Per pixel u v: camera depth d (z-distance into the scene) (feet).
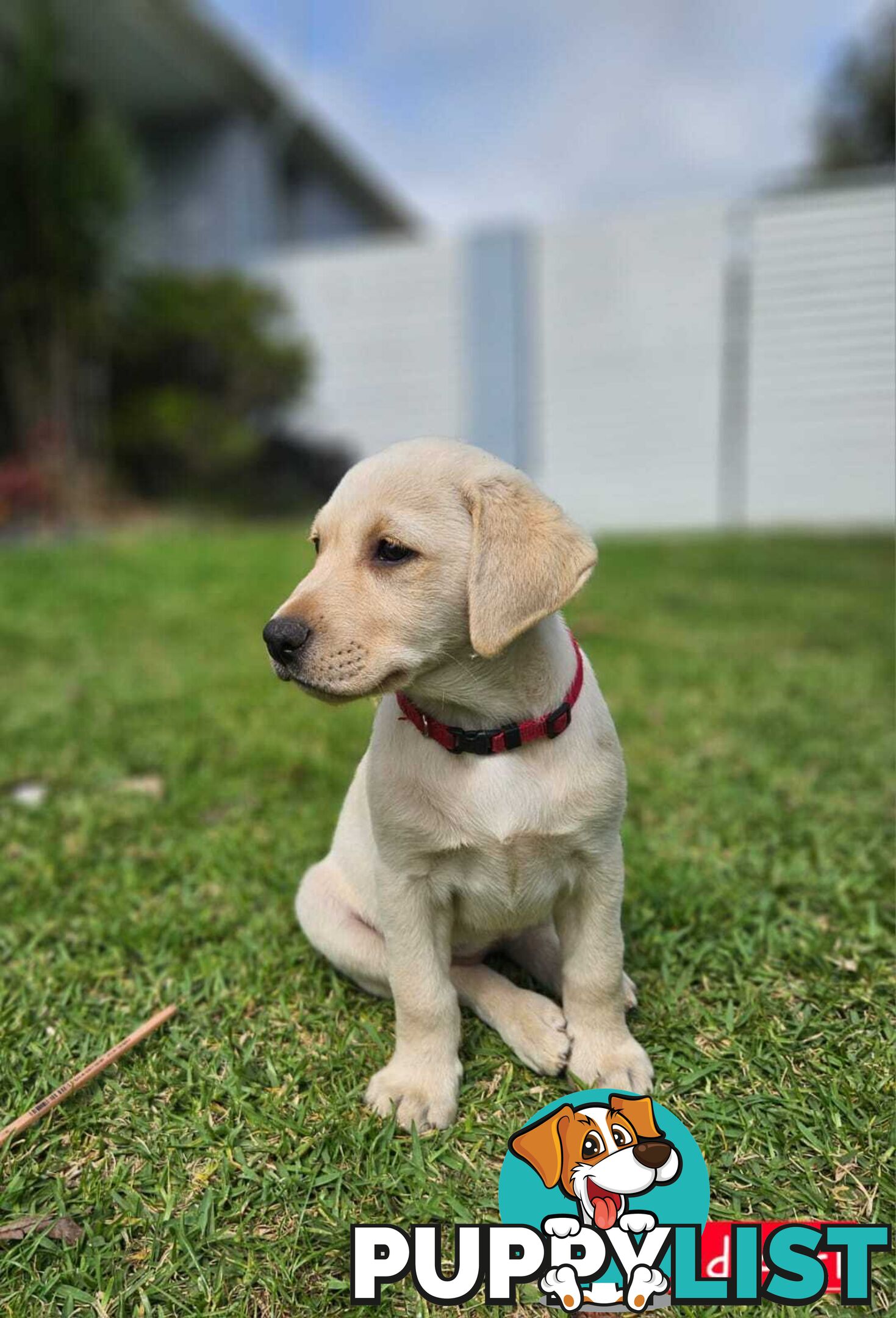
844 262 10.59
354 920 2.07
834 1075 1.86
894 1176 1.67
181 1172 1.73
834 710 3.93
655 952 2.23
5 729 3.77
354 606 1.75
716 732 3.68
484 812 1.78
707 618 5.94
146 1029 1.99
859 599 6.46
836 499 11.03
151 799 3.12
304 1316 1.51
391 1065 1.88
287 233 15.23
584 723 1.83
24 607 5.84
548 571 1.72
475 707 1.81
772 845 2.70
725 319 11.06
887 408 10.73
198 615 5.79
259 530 10.16
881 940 2.24
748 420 11.16
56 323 9.33
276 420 12.71
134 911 2.49
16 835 2.88
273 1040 2.00
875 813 2.88
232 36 11.51
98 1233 1.64
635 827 2.86
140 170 10.38
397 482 1.79
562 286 11.55
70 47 10.47
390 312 12.22
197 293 11.15
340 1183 1.69
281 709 4.00
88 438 10.39
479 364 11.96
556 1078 1.90
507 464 1.85
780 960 2.18
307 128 14.33
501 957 2.30
